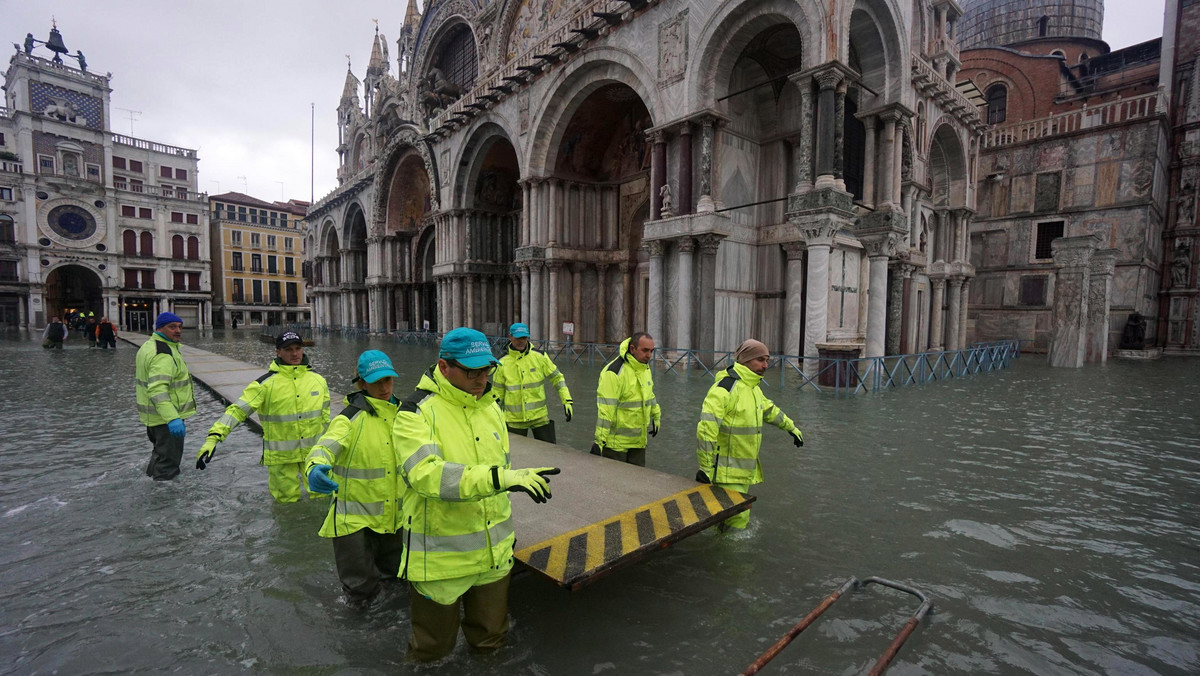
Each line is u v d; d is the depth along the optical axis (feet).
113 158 181.37
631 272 81.25
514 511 13.34
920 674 9.47
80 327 145.69
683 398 37.86
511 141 80.79
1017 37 135.95
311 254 186.39
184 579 12.84
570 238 79.92
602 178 82.94
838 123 45.52
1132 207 83.20
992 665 9.74
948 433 27.58
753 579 12.68
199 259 197.36
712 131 53.98
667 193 56.65
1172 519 16.62
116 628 10.85
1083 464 22.34
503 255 102.32
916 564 13.52
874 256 54.08
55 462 22.34
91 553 14.16
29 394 39.88
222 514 16.80
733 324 59.52
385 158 123.13
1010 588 12.42
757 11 48.78
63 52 170.71
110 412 33.19
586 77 68.03
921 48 66.80
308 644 10.34
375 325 136.36
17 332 146.92
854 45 53.88
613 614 11.21
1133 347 81.10
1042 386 45.50
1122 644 10.42
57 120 165.27
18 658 9.86
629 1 57.72
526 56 76.28
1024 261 93.35
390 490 12.34
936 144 79.00
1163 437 26.99
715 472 15.40
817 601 11.75
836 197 45.16
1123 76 110.01
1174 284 91.04
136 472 20.98
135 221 181.68
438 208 103.65
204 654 10.03
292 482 17.65
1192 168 89.71
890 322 67.62
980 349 57.16
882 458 23.03
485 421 9.68
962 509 17.28
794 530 15.52
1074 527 15.93
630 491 14.83
